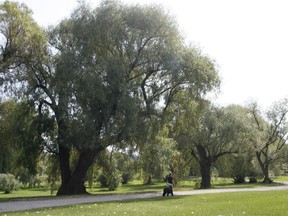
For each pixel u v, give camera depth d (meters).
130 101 34.09
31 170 40.00
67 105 34.38
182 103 39.41
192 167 68.94
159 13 36.97
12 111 37.97
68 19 38.91
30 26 34.69
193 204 22.88
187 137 55.94
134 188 62.50
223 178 83.75
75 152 42.53
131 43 36.50
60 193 39.00
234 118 60.00
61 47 39.38
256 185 60.81
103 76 34.47
